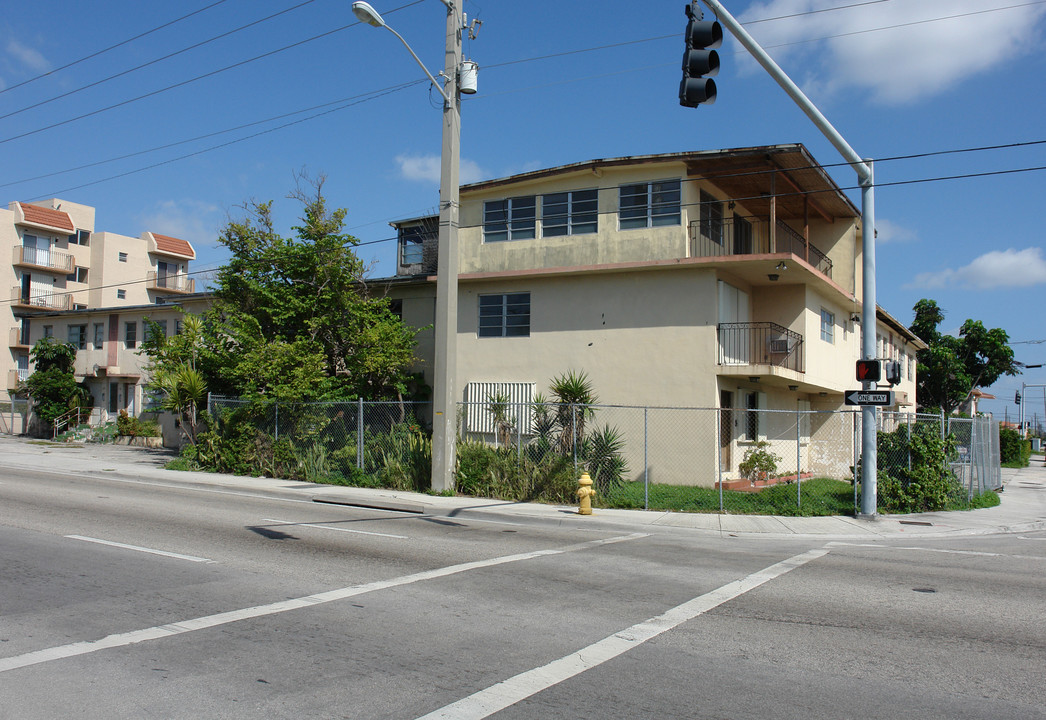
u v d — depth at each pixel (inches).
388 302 909.2
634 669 214.1
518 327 852.0
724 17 411.5
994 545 467.2
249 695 189.8
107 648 223.9
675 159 773.3
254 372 785.6
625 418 783.1
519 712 182.1
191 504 560.1
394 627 250.8
